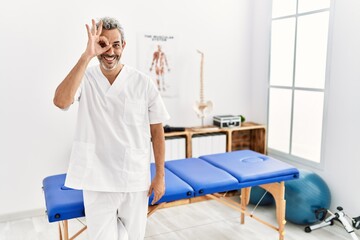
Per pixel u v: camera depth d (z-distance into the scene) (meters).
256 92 4.08
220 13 3.85
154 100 1.88
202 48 3.81
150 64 3.58
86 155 1.77
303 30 3.41
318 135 3.32
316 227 2.96
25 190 3.24
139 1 3.45
